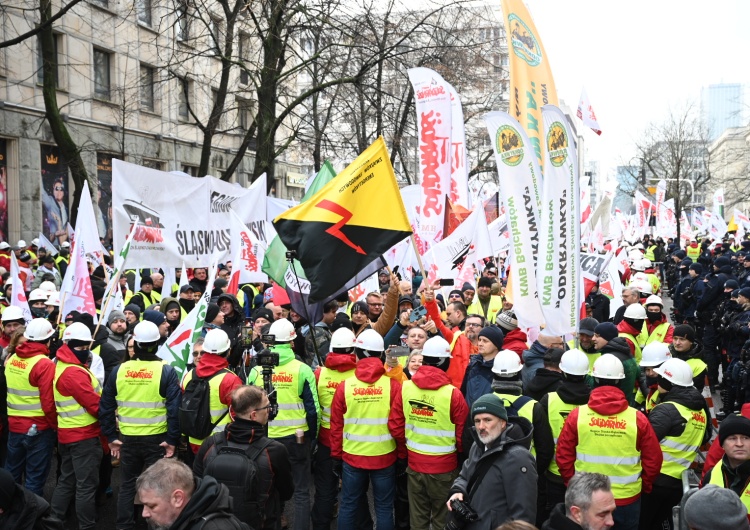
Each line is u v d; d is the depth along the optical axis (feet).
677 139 182.19
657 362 22.21
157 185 35.19
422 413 18.92
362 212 22.17
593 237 50.57
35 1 73.56
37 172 80.89
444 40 74.79
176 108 105.19
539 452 17.71
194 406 20.45
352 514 20.18
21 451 23.30
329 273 21.97
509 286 29.09
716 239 97.25
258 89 66.74
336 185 22.35
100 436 22.43
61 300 29.50
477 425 14.57
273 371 21.11
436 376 18.85
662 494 18.17
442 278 32.68
